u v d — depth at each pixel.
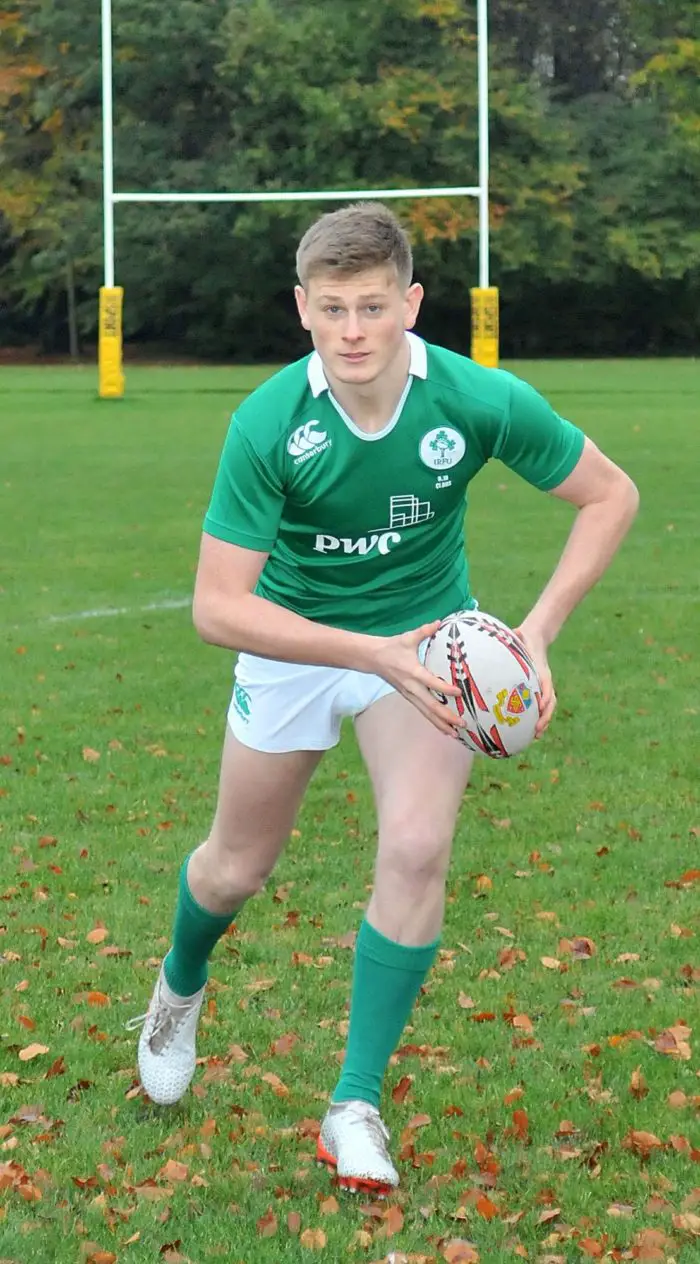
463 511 5.15
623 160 67.75
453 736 4.68
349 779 9.51
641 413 35.44
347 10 63.03
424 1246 4.43
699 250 67.31
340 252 4.38
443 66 63.59
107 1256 4.37
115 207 67.44
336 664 4.63
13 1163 4.90
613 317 71.44
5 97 65.44
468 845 8.20
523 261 65.12
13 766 9.80
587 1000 6.22
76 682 12.09
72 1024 6.00
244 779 5.05
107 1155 4.98
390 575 5.05
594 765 9.77
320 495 4.75
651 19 65.25
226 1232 4.52
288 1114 5.28
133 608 15.09
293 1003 6.20
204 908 5.23
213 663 12.79
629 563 17.23
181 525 20.30
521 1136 5.06
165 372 57.34
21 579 16.52
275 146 65.69
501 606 14.77
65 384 48.25
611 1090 5.43
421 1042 5.83
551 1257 4.34
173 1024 5.28
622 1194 4.72
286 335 71.56
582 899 7.41
